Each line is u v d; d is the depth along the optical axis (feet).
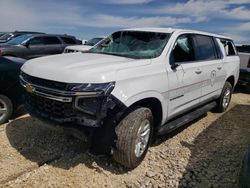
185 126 18.56
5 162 12.22
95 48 16.28
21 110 17.87
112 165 12.63
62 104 11.01
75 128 10.92
